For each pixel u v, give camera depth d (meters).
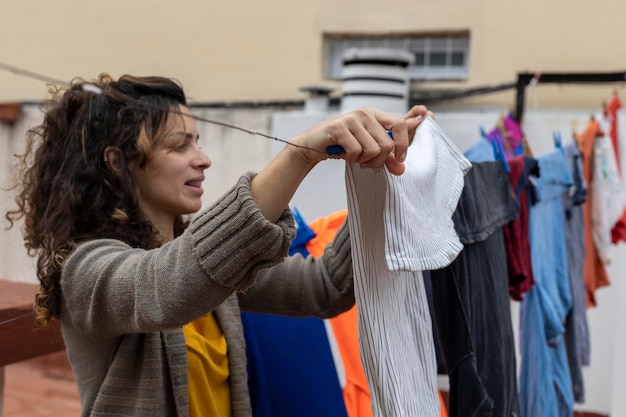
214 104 5.18
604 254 3.29
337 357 2.80
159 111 1.50
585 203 3.27
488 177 1.97
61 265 1.41
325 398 2.05
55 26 4.02
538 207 2.63
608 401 4.38
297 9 5.34
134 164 1.50
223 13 5.40
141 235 1.49
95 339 1.45
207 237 1.23
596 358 4.38
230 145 4.98
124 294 1.28
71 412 4.41
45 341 1.96
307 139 1.24
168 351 1.46
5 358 1.84
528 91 4.91
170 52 5.32
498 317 1.89
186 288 1.22
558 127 4.27
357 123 1.21
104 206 1.48
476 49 5.05
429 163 1.45
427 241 1.35
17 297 1.89
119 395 1.43
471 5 5.05
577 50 4.90
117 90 1.53
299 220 2.14
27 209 1.57
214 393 1.58
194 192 1.57
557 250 2.76
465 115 4.37
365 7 5.24
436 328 1.72
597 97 4.82
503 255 2.07
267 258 1.25
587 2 4.87
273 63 5.38
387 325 1.34
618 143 3.61
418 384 1.43
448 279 1.71
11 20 2.53
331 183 4.10
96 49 4.50
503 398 1.85
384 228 1.27
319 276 1.72
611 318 4.34
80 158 1.48
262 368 2.00
